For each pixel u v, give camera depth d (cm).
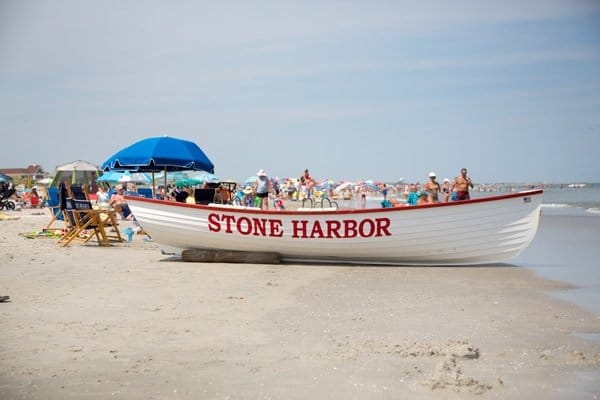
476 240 1205
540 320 745
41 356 579
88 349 604
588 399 472
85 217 1605
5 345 615
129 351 599
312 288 971
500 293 934
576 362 567
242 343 630
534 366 554
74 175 3316
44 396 477
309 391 489
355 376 524
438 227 1198
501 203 1183
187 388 496
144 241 1727
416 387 496
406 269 1203
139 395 480
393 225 1205
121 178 3002
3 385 501
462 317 761
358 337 657
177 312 778
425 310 803
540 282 1045
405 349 600
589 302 862
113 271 1137
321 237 1230
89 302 835
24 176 10375
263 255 1270
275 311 791
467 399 470
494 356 587
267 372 536
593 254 1484
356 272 1159
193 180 3259
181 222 1284
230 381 512
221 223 1265
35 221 2550
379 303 850
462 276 1112
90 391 488
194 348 611
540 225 2519
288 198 4534
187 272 1137
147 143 1560
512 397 475
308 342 636
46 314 757
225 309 800
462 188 1716
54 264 1219
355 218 1213
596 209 3953
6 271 1118
